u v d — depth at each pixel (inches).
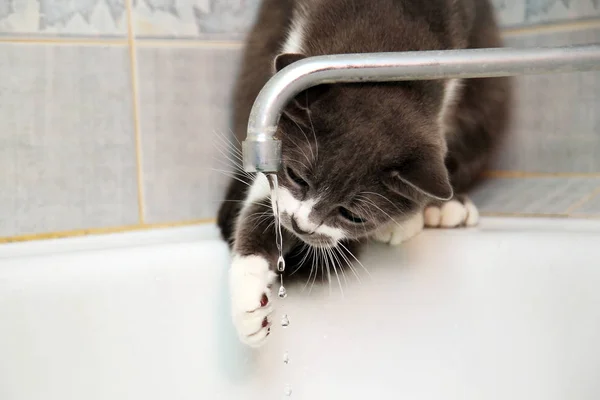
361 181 37.3
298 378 37.7
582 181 46.9
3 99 40.8
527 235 37.5
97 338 35.1
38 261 34.8
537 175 49.3
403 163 36.4
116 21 42.3
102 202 44.4
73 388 34.7
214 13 44.8
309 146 37.0
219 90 46.2
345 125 36.6
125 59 43.1
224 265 37.8
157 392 36.2
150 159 45.2
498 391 37.1
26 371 33.8
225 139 46.9
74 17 41.3
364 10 41.4
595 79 45.7
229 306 37.3
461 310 37.7
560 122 47.6
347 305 38.0
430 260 38.1
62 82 41.9
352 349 37.9
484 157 49.6
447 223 40.8
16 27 40.1
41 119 41.8
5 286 33.6
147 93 44.1
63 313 34.5
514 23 47.8
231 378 37.2
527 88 48.3
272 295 37.0
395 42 39.5
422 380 37.8
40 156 42.3
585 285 35.8
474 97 46.9
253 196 41.4
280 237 35.8
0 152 41.3
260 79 45.3
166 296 36.5
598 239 36.3
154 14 43.1
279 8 45.5
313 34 41.9
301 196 38.7
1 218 42.1
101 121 43.3
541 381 36.5
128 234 44.5
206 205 47.5
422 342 37.9
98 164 43.8
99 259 35.6
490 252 37.4
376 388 37.9
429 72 29.4
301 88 30.5
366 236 39.3
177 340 36.6
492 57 28.8
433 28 41.4
